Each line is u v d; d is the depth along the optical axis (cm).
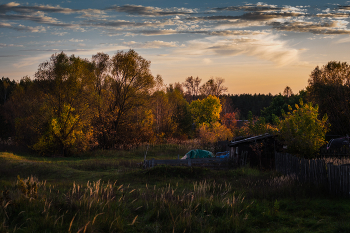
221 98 8588
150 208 841
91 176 1694
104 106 3856
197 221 734
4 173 1811
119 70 3875
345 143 2014
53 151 3341
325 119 1638
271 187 1148
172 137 5041
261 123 2658
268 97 14412
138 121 4212
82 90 3528
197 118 6719
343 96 2634
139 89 3944
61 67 3281
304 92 6106
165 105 5219
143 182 1468
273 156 1891
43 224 627
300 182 1216
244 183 1333
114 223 674
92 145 3531
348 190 954
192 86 9462
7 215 671
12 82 8900
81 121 3397
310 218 802
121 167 2088
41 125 3366
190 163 1931
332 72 3712
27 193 839
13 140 4247
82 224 637
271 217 803
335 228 702
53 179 1669
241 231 695
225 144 2775
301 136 1614
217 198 973
